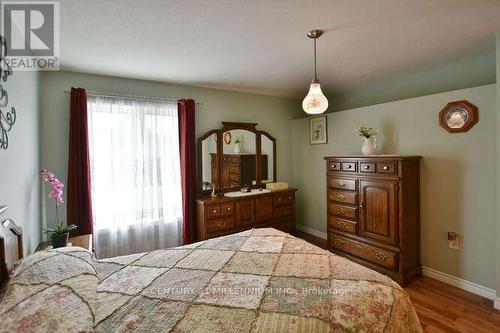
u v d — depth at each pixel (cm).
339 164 324
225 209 340
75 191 273
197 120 364
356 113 347
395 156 263
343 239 320
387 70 301
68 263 133
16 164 181
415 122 285
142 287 134
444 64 282
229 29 194
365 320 110
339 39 215
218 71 294
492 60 254
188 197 341
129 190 311
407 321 126
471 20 187
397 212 264
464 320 209
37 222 242
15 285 106
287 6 164
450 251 263
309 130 420
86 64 262
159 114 329
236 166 394
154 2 157
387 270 275
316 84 201
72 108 272
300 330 101
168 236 338
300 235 420
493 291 235
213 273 150
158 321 106
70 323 95
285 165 450
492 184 233
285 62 269
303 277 142
